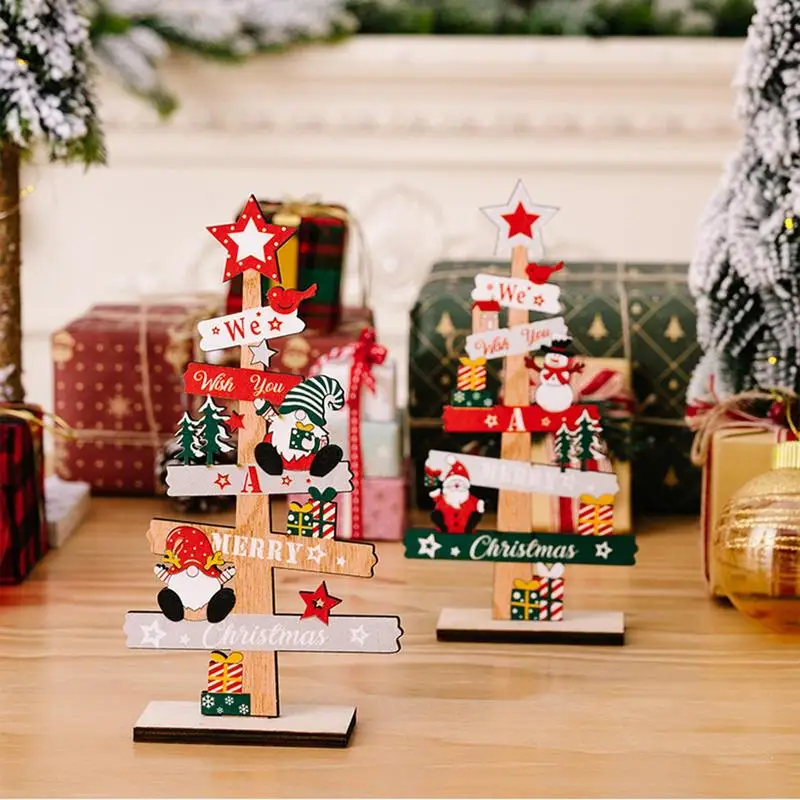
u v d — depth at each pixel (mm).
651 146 2861
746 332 1773
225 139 2883
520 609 1679
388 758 1354
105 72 2744
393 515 2033
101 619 1726
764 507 1603
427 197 2910
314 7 2740
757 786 1301
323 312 2215
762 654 1626
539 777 1316
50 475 2406
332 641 1378
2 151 1932
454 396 1651
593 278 2295
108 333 2207
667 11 2801
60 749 1374
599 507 1651
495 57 2791
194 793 1285
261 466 1369
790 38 1658
